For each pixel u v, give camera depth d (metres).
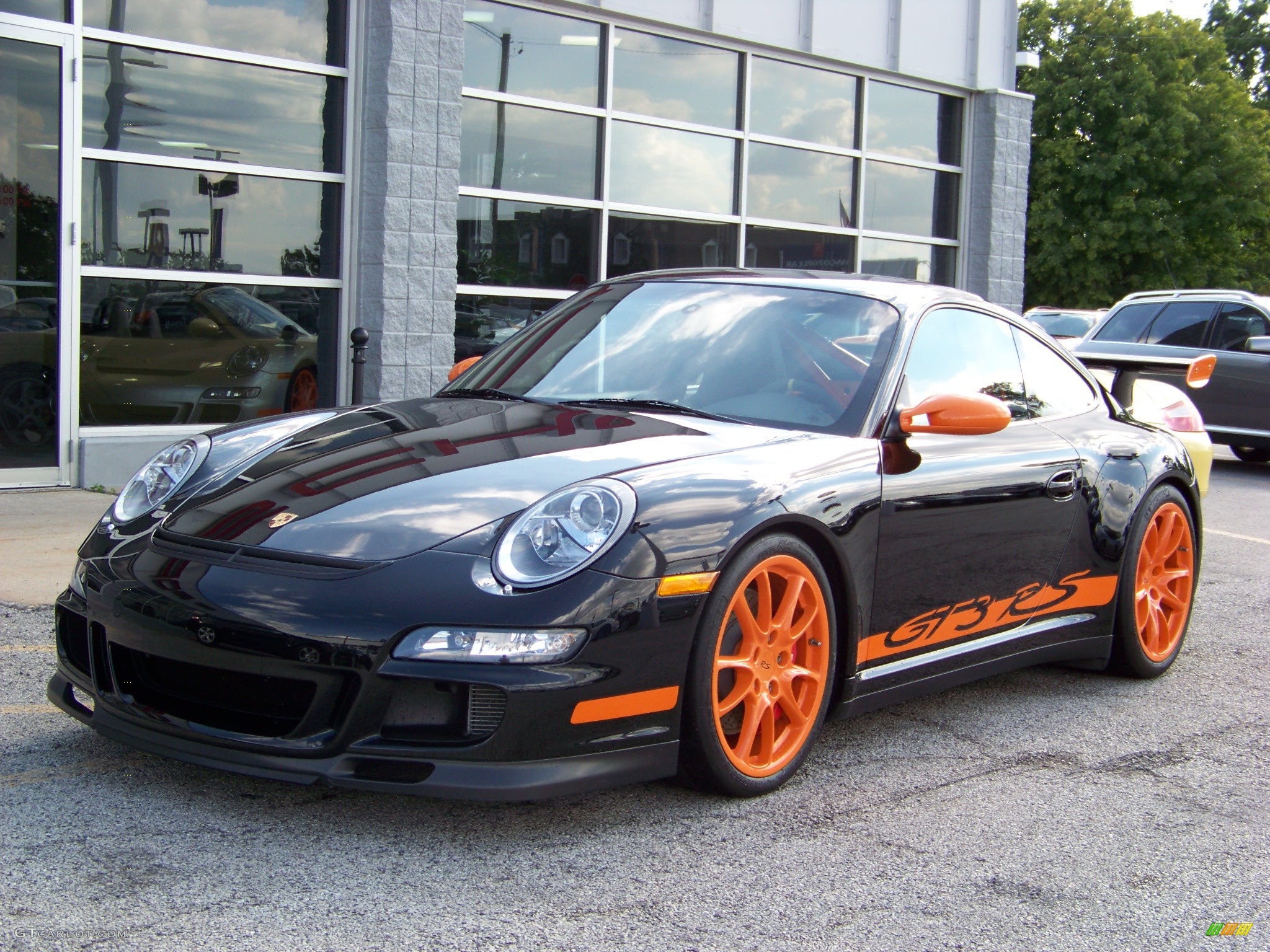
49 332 6.59
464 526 2.59
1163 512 4.29
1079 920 2.39
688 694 2.69
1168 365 5.24
